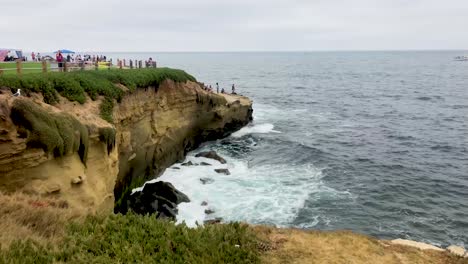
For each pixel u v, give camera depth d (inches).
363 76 5634.8
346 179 1170.6
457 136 1770.4
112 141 792.3
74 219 433.7
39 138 587.8
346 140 1670.8
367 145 1592.0
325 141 1643.7
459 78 5196.9
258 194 1018.7
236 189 1050.7
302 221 882.8
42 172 598.5
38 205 473.1
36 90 722.2
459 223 908.0
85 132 701.9
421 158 1419.8
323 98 3137.3
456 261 463.5
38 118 597.0
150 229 427.8
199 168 1234.6
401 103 2876.5
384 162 1355.8
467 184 1160.2
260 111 2397.9
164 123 1224.2
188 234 426.3
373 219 911.7
